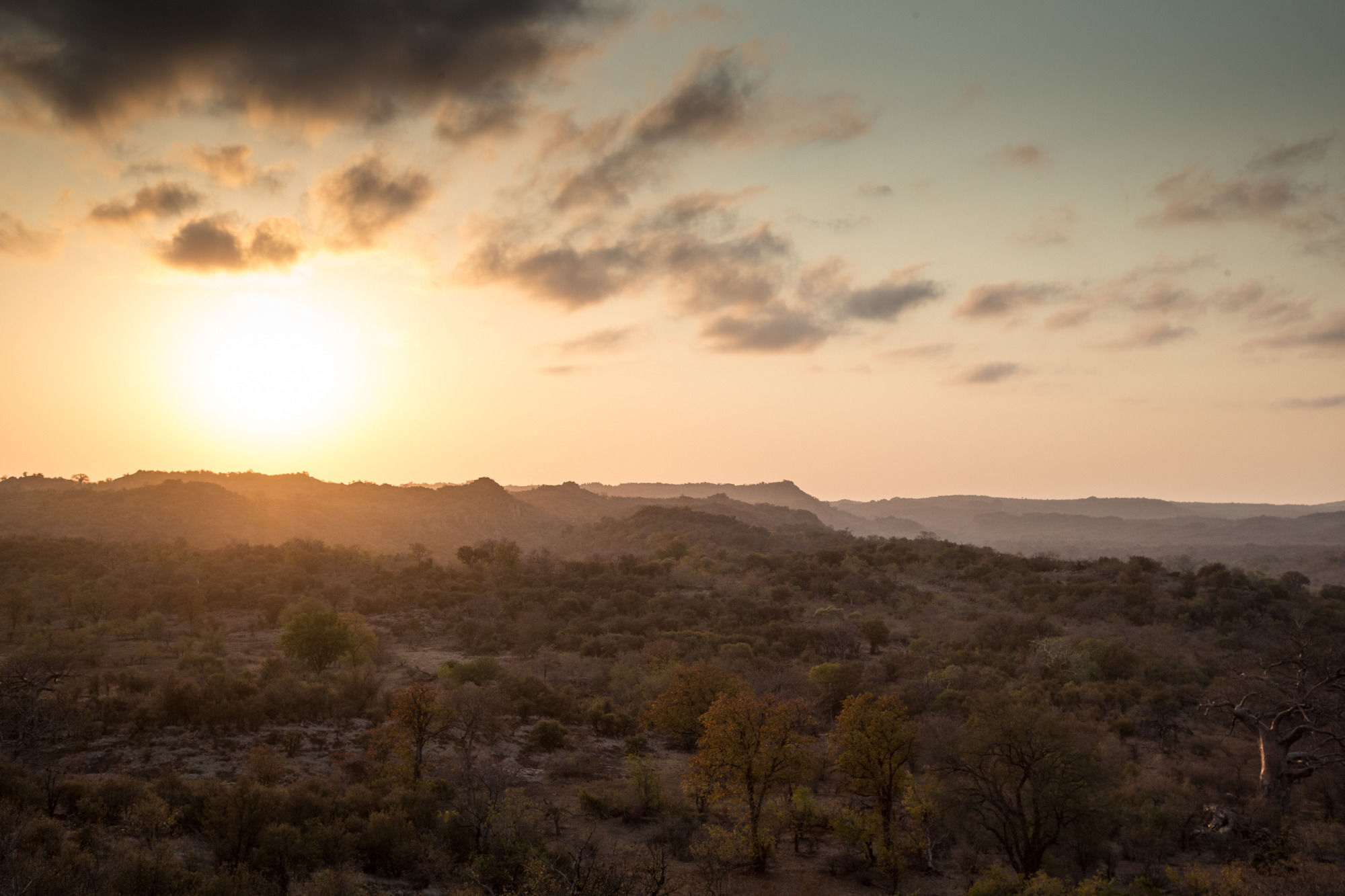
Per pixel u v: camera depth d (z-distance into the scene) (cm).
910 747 3628
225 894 2341
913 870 3588
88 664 6831
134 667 6638
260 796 3012
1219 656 8906
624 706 6694
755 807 3788
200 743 4444
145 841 2798
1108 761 4519
